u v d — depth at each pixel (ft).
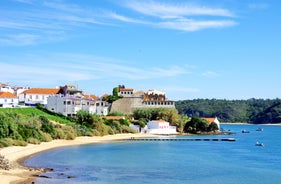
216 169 277.64
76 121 566.36
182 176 239.09
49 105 641.81
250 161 335.47
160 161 313.12
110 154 351.87
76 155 327.26
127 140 537.24
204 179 231.71
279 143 573.74
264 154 402.11
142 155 355.15
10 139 330.13
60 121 534.37
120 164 283.59
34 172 221.25
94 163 281.95
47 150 347.97
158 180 220.84
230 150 440.45
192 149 438.81
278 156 381.81
